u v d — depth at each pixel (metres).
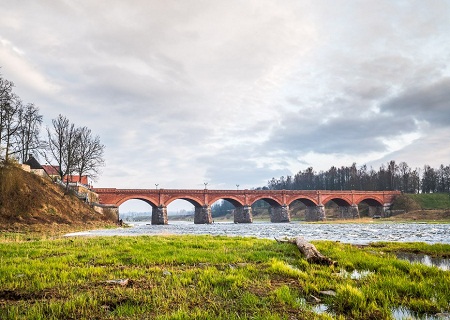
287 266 13.75
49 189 65.75
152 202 117.00
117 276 12.03
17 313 7.83
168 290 10.11
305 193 140.38
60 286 10.43
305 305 8.97
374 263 15.05
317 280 11.65
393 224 97.31
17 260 14.77
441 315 8.54
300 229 68.06
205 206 125.56
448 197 160.00
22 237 29.69
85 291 9.91
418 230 58.06
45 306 8.37
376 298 9.79
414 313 8.75
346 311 8.82
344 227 78.00
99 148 90.50
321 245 21.89
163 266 14.34
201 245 21.78
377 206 161.62
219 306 8.62
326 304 9.34
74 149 82.88
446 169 190.00
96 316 7.85
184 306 8.52
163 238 28.31
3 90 58.12
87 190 93.88
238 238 29.08
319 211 140.38
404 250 22.36
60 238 28.73
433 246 23.42
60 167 79.38
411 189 197.50
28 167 68.00
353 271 14.21
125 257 16.25
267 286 10.80
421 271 13.38
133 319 7.63
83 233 44.06
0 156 54.06
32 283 10.60
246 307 8.62
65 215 59.91
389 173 198.62
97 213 80.69
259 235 45.47
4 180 49.41
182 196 122.69
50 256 16.61
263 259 15.98
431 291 10.40
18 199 50.50
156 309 8.30
